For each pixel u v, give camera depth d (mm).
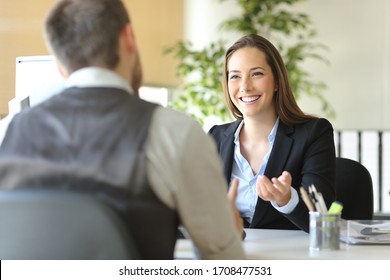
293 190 2430
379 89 6676
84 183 1429
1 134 1633
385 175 6578
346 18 6742
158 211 1452
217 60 6336
